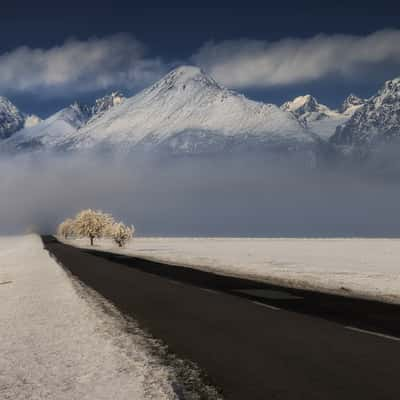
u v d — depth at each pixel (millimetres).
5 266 41688
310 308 14328
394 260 42750
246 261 40000
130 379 7438
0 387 7273
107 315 13641
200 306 15070
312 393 6539
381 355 8492
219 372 7660
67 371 8047
